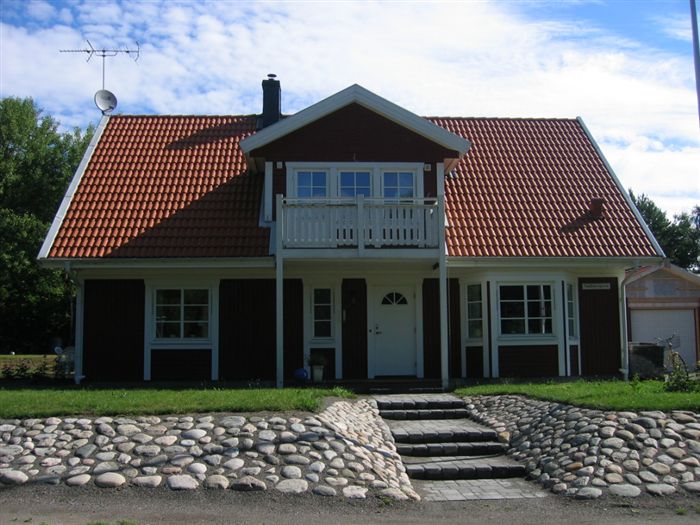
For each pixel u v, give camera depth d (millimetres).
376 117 17750
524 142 21344
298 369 17062
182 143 20359
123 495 8289
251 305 17531
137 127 20906
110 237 16984
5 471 8711
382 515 8000
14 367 20250
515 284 17594
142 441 9391
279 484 8578
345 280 17938
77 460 9008
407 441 11250
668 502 8297
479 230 17828
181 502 8148
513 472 9992
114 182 18656
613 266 17781
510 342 17438
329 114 17672
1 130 37688
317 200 16438
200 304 17516
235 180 19062
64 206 17625
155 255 16516
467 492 9102
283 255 15758
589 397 11484
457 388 15195
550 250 17391
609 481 8805
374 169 17594
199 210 17938
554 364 17531
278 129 17391
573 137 21688
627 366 18156
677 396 11086
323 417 10352
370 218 15984
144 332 17234
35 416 10133
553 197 19188
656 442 9438
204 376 17266
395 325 18031
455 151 17781
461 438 11391
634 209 18922
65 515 7684
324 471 8961
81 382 16938
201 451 9211
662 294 24922
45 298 35469
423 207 16062
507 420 11953
